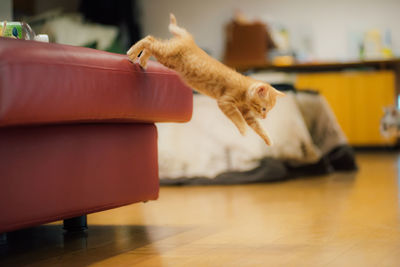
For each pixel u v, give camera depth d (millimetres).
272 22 5055
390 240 1182
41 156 1011
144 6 5379
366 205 1703
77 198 1092
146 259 1045
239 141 2510
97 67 1059
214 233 1295
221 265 984
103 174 1159
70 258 1064
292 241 1186
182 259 1039
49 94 950
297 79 4789
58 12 4211
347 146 3080
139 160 1278
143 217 1562
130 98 1146
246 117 1056
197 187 2393
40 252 1123
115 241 1224
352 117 4758
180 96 1311
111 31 4109
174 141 2561
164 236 1272
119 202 1212
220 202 1859
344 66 4938
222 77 1043
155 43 1104
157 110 1238
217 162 2500
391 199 1826
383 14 5066
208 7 5309
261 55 4859
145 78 1194
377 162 3561
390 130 3742
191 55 1063
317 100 3156
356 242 1166
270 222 1434
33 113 929
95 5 4500
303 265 974
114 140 1192
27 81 910
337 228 1330
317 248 1111
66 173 1063
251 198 1946
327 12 5129
